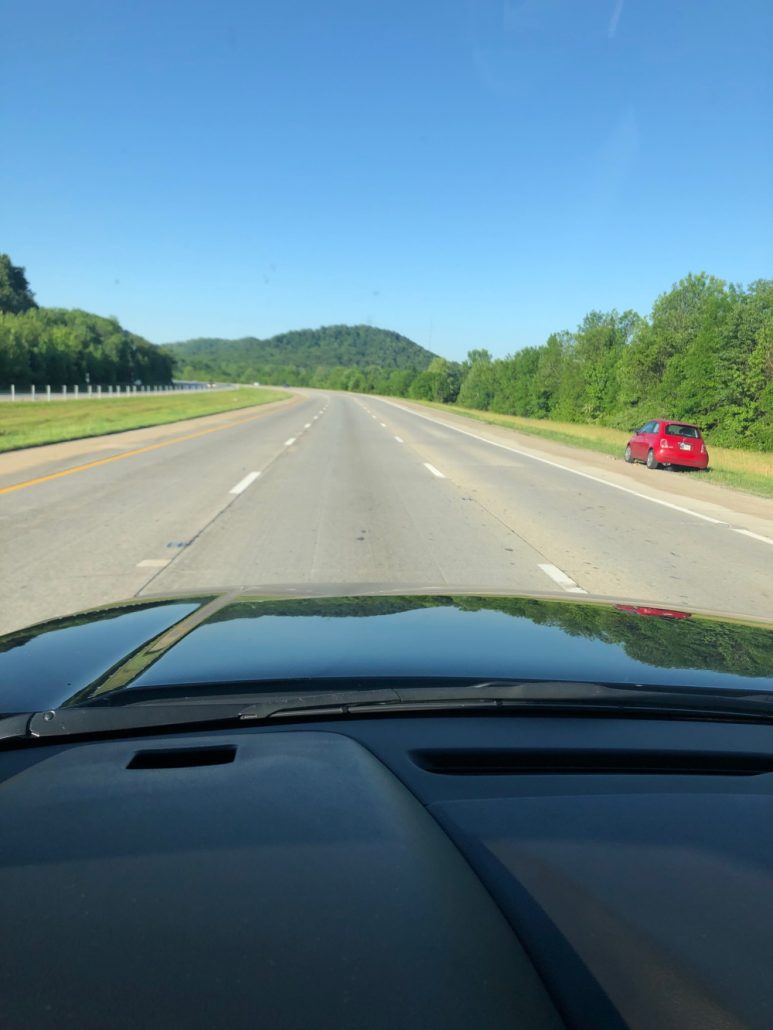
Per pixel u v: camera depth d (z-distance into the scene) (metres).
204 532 9.90
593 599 3.17
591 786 1.55
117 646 2.17
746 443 34.19
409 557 8.55
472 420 51.47
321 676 1.88
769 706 1.92
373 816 1.32
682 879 1.22
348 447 25.31
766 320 33.97
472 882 1.16
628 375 45.50
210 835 1.25
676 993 0.99
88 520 10.74
